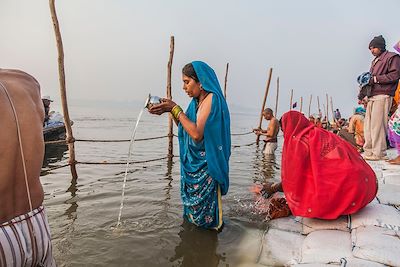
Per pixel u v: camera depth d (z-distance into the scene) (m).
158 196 5.10
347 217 3.33
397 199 3.71
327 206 3.27
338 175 3.23
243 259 3.10
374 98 5.88
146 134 18.39
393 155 6.56
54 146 11.25
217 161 3.57
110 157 9.34
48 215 4.21
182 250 3.29
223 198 4.91
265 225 3.83
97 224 3.92
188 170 3.72
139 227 3.84
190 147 3.68
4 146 1.67
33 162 1.80
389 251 2.57
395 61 5.48
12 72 1.96
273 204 4.08
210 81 3.63
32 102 1.88
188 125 3.55
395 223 3.05
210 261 3.10
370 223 3.12
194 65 3.66
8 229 1.66
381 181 4.51
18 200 1.75
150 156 9.61
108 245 3.37
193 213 3.77
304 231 3.41
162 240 3.50
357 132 9.41
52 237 3.54
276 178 6.72
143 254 3.21
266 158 9.67
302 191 3.47
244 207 4.48
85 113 52.12
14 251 1.66
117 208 4.50
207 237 3.59
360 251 2.65
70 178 6.39
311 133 3.51
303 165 3.44
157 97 3.71
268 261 2.98
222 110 3.58
